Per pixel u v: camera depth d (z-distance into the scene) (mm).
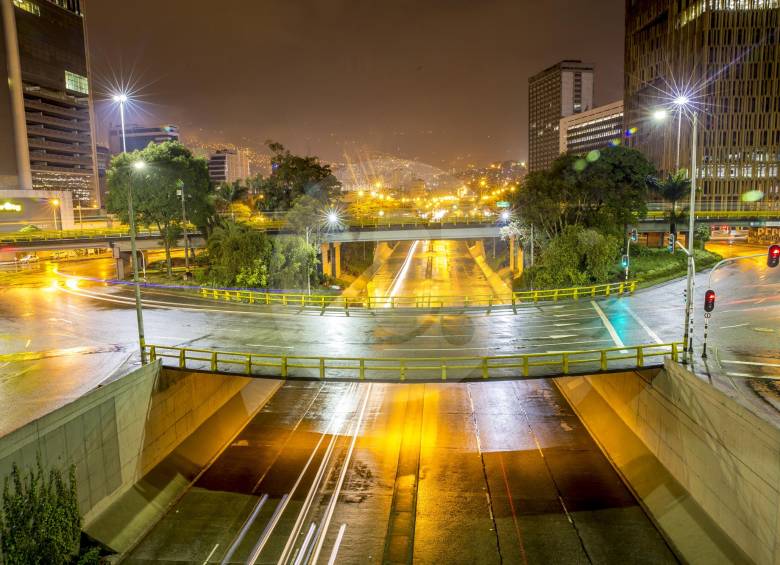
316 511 27766
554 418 38062
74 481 21531
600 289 52812
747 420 20953
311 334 39250
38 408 25734
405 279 95188
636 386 31734
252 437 36000
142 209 62688
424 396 42000
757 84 117438
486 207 140250
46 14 139875
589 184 64500
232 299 53312
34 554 19641
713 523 23344
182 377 32594
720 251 86000
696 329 38000
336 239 76125
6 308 50062
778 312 42312
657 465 28719
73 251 106625
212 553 24578
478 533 26062
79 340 38375
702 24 116750
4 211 95750
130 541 24781
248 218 83562
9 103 130625
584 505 27922
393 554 24531
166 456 30562
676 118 121688
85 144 154625
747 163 118625
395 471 31500
